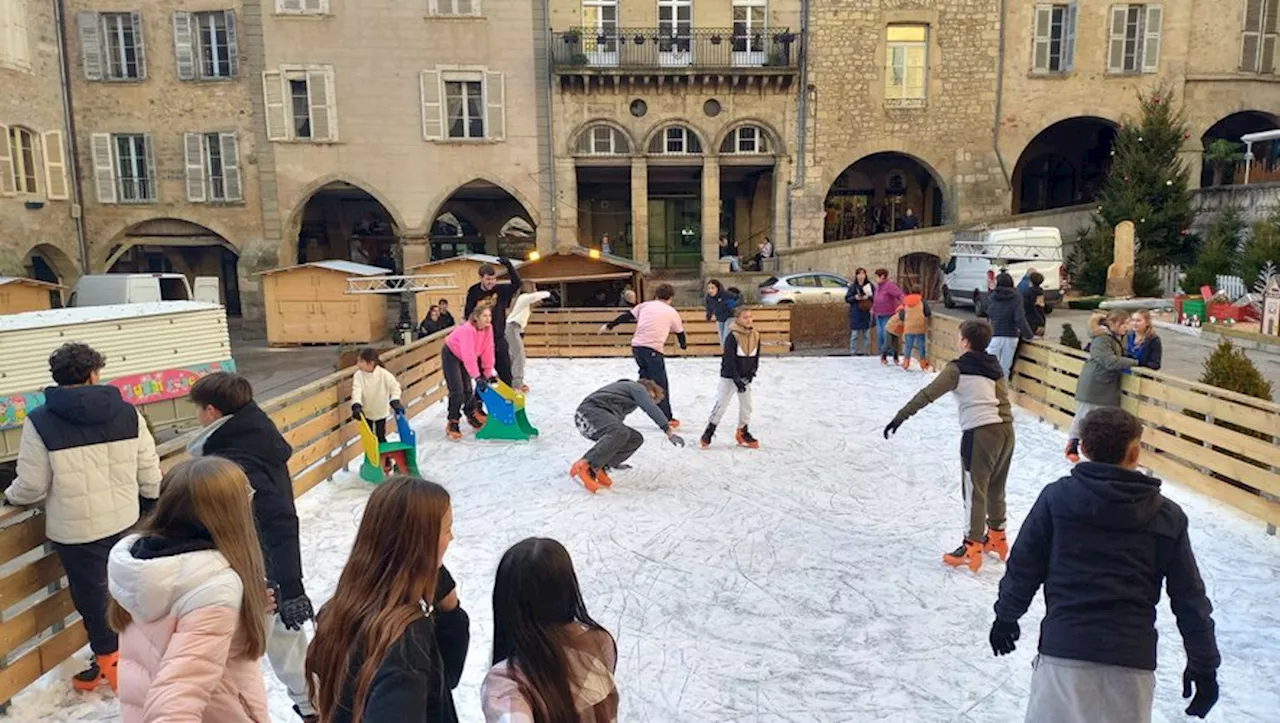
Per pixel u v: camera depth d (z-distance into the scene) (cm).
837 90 2427
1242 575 525
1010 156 2470
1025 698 400
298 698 360
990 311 1048
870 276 2441
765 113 2433
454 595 247
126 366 1053
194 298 2200
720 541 600
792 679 418
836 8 2392
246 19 2338
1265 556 555
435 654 206
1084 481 278
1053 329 1772
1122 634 267
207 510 233
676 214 2827
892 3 2398
